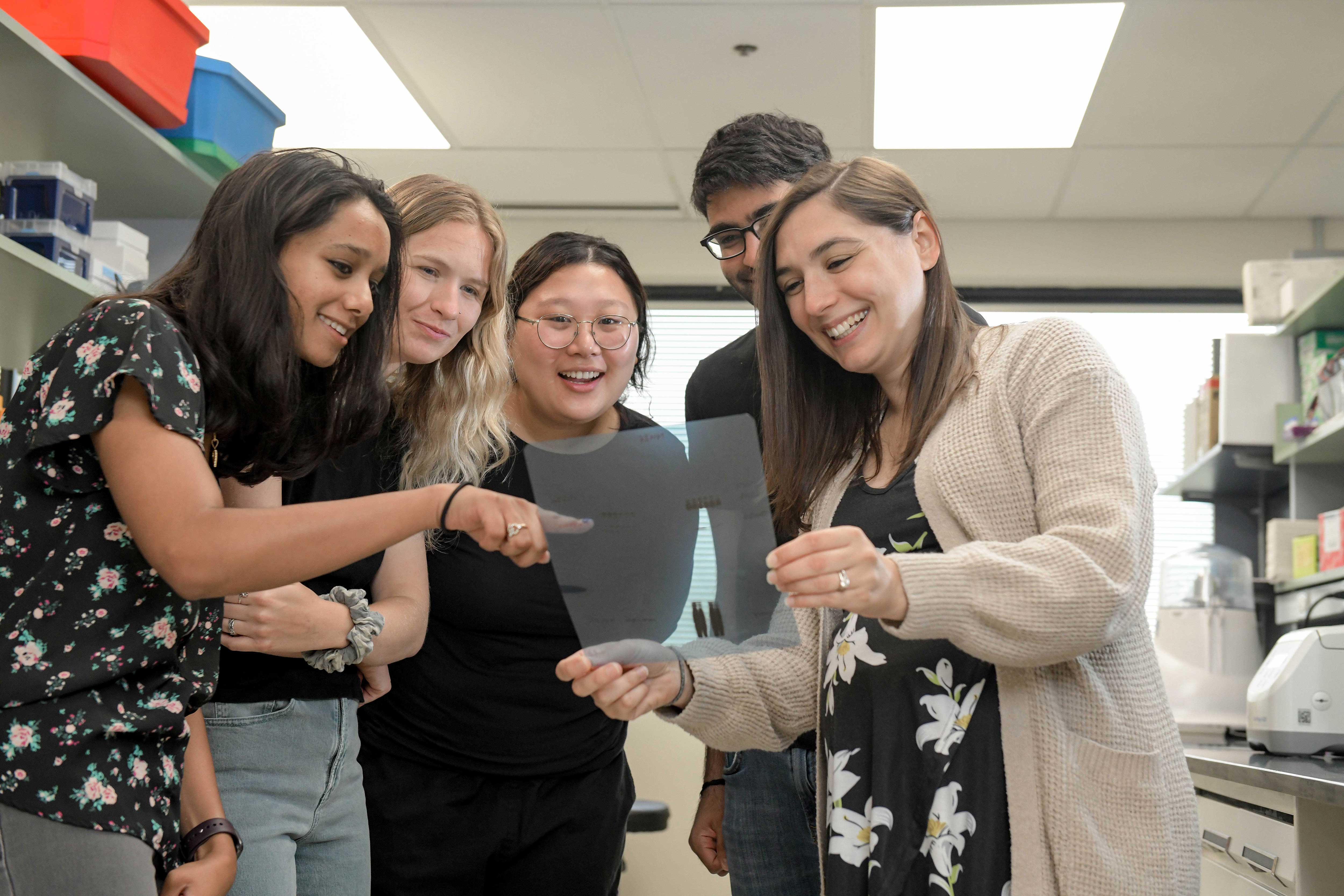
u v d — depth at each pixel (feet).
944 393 3.99
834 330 4.08
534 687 5.19
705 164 6.40
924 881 3.62
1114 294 15.60
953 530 3.82
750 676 4.22
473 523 3.27
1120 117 12.56
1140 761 3.55
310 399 3.77
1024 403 3.83
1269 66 11.48
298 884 4.47
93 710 3.11
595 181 14.53
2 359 8.23
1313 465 11.32
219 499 3.12
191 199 8.83
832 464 4.40
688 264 15.84
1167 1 10.53
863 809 3.77
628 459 3.51
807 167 6.26
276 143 13.65
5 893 3.24
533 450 3.46
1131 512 3.47
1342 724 6.77
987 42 11.27
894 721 3.75
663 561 3.49
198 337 3.27
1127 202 14.79
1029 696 3.59
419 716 5.17
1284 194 14.39
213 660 3.55
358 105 12.75
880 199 4.04
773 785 5.76
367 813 4.94
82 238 7.39
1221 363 11.90
